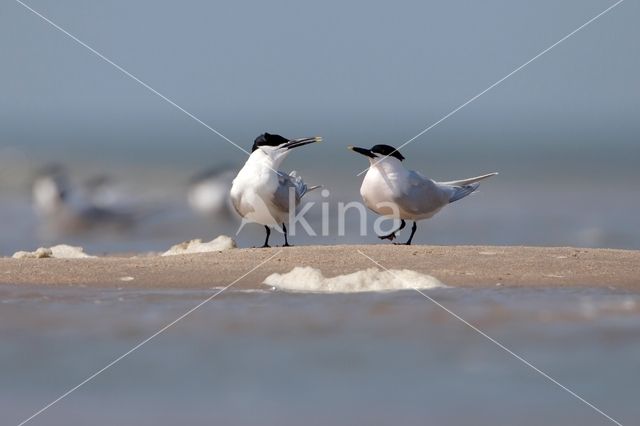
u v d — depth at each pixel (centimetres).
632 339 998
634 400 839
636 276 1287
